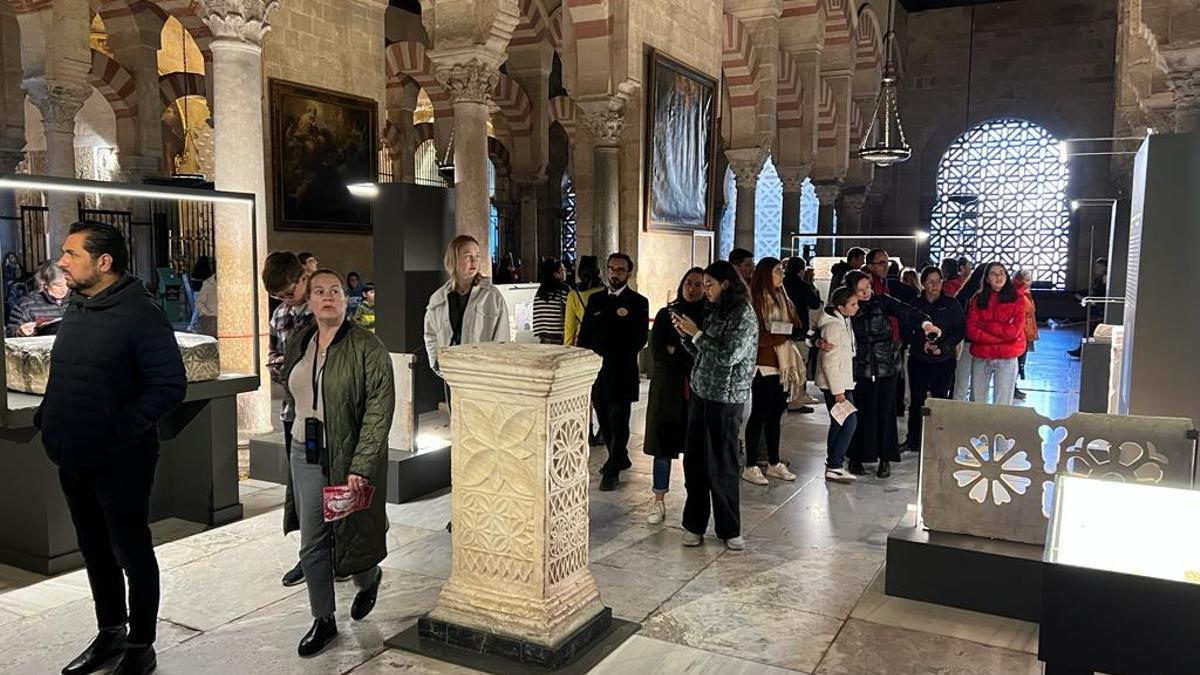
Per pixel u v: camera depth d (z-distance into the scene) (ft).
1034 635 12.57
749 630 12.72
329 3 41.50
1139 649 6.44
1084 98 78.69
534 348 11.76
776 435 21.71
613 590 14.26
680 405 17.78
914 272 32.55
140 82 48.78
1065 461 12.70
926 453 13.94
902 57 81.46
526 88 63.67
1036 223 81.10
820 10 52.49
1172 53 21.84
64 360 10.74
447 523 17.66
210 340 17.47
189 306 38.19
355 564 11.69
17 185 13.51
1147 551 7.11
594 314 20.58
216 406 17.44
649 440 17.90
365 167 43.91
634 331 20.51
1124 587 6.43
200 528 17.39
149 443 11.12
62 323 10.97
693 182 39.63
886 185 84.69
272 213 39.01
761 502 19.61
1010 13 80.74
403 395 19.88
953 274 33.45
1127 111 42.47
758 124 46.52
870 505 19.36
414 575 14.84
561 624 11.53
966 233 83.66
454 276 17.44
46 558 14.84
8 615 13.11
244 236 22.80
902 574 13.82
